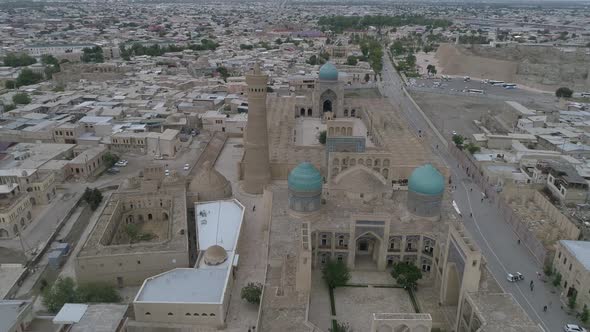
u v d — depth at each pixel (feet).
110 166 465.06
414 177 298.97
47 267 298.97
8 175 374.22
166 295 249.55
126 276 281.54
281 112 576.61
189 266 291.17
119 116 575.79
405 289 279.49
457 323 240.53
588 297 254.06
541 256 306.14
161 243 290.76
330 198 330.13
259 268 295.28
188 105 625.41
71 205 383.86
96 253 277.44
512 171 424.87
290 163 407.03
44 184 381.19
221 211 345.10
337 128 422.00
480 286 238.27
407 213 307.78
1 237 331.77
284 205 326.44
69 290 256.32
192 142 540.93
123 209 349.41
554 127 568.82
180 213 328.90
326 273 280.51
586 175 403.13
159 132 534.37
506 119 617.21
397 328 207.92
